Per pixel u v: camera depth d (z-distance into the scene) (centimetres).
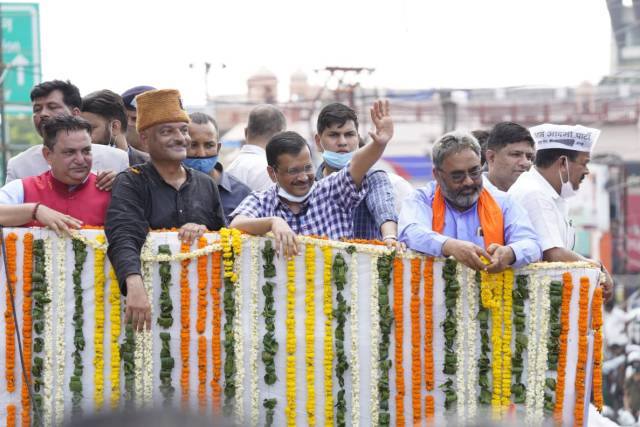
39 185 809
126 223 765
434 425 670
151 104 796
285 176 820
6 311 764
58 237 770
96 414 633
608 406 1955
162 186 802
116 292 770
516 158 933
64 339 771
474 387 754
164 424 619
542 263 749
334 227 828
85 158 798
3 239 764
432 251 748
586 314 745
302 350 771
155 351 773
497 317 749
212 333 772
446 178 758
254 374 773
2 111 2350
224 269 772
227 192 990
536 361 750
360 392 767
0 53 2284
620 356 1972
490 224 768
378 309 763
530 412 735
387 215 824
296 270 770
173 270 772
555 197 884
